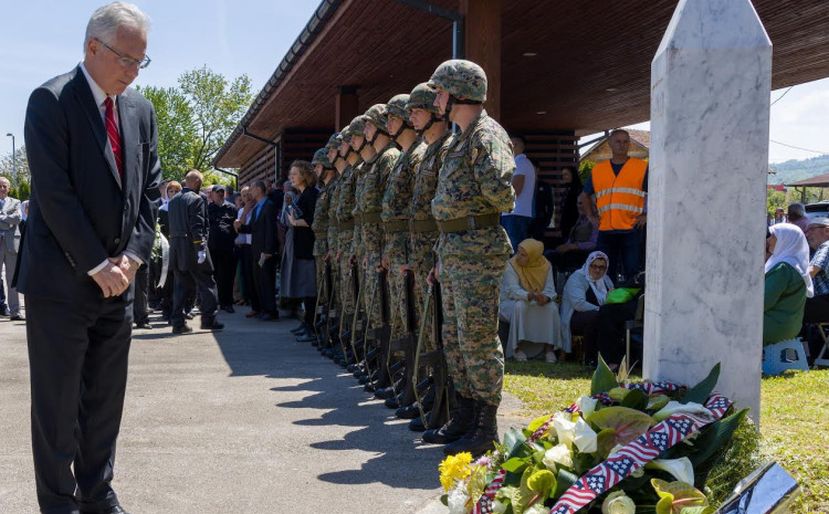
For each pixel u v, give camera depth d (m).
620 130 9.34
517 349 8.88
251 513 3.90
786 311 8.07
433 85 4.82
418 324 5.94
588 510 2.73
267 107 16.72
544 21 10.40
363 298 7.81
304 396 6.67
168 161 70.38
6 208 12.75
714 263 3.38
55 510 3.58
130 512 3.91
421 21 10.10
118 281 3.52
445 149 5.47
